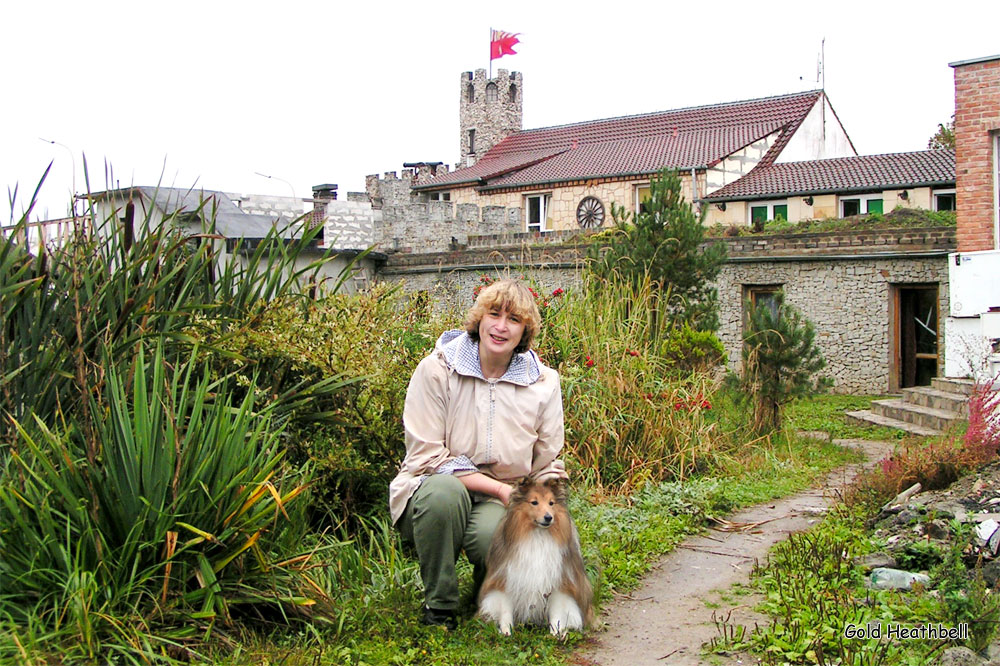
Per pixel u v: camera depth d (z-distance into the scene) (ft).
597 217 103.19
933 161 86.58
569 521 13.78
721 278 64.23
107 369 14.35
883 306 58.39
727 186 94.17
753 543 20.56
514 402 14.51
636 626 14.78
